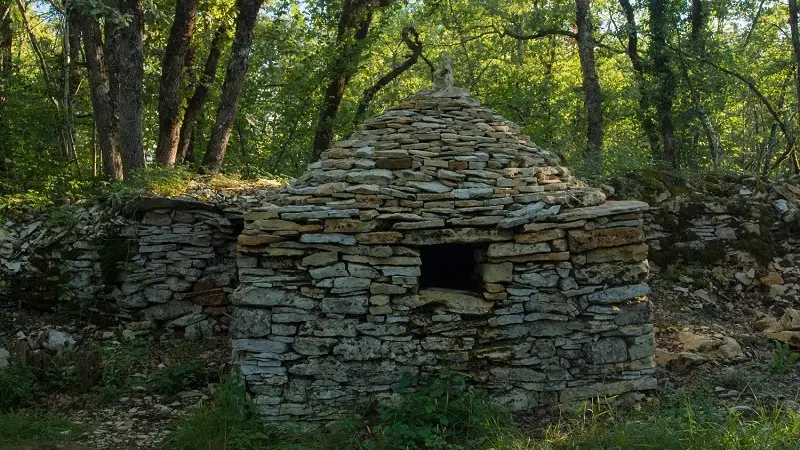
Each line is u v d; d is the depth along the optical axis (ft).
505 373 19.69
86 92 54.80
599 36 65.26
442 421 18.42
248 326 19.40
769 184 33.65
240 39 38.45
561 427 19.01
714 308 29.86
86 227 28.45
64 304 27.91
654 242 31.81
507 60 69.97
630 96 57.57
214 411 19.63
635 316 20.24
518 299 19.86
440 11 63.77
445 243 19.63
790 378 22.20
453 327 19.72
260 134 55.26
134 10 33.88
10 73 44.52
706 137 62.95
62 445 19.34
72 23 44.09
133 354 25.39
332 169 20.80
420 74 75.00
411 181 20.18
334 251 19.48
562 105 57.72
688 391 21.06
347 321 19.47
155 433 20.30
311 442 18.61
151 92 49.08
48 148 42.65
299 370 19.35
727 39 72.64
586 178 33.14
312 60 52.34
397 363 19.62
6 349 25.40
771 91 73.92
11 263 28.45
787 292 30.37
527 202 20.02
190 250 27.99
